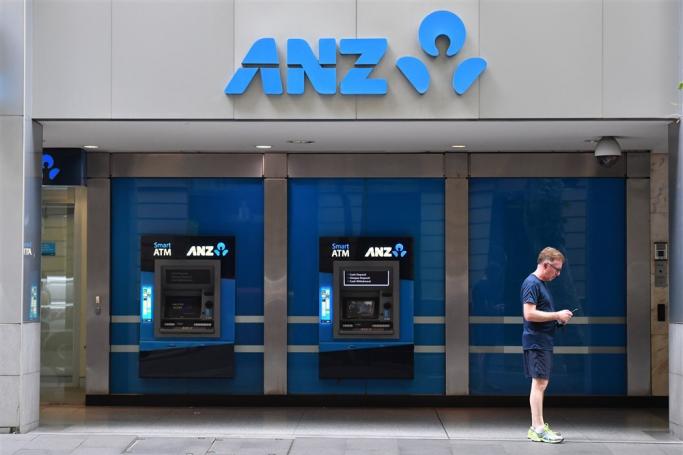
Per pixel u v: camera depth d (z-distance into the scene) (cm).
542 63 780
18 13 793
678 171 790
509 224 981
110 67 793
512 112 778
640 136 878
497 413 938
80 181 970
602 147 883
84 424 875
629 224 975
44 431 831
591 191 982
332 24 785
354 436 820
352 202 986
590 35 779
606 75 780
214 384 982
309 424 879
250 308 984
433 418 910
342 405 977
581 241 979
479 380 976
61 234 1018
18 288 797
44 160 967
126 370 986
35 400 840
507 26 780
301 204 986
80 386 1008
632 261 973
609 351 976
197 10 790
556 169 980
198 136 880
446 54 778
